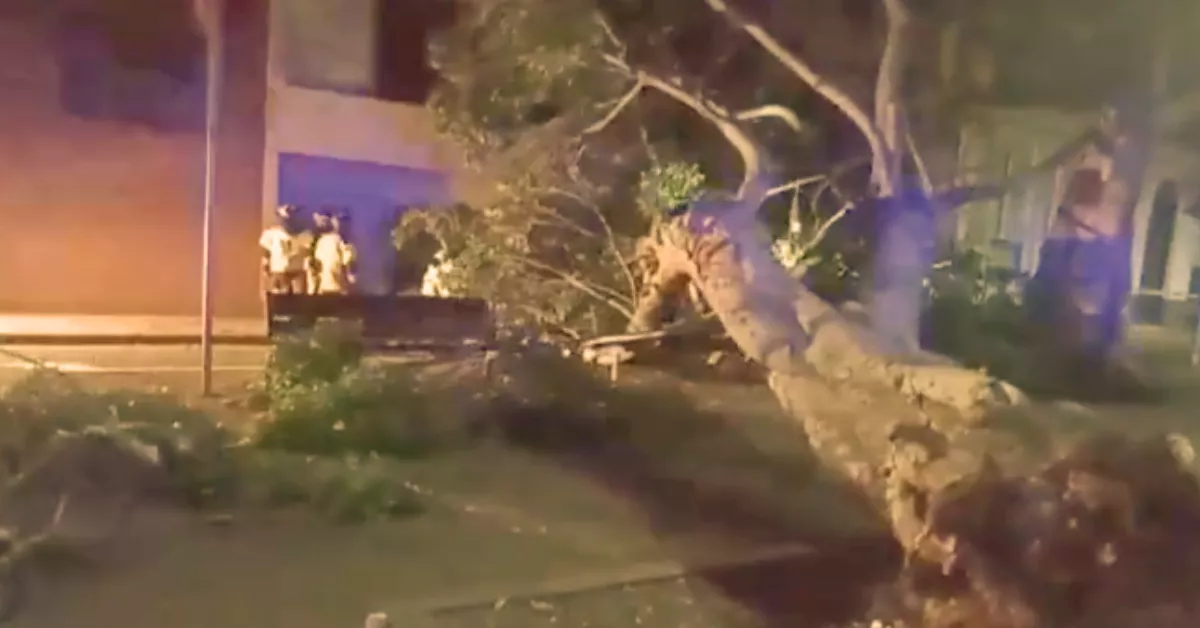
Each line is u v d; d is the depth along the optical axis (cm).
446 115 461
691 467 332
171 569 261
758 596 271
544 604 259
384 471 315
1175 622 240
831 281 445
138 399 311
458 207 461
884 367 343
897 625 258
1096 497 254
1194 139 464
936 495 268
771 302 379
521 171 466
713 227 404
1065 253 461
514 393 363
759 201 450
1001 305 442
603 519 304
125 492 278
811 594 269
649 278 430
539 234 463
